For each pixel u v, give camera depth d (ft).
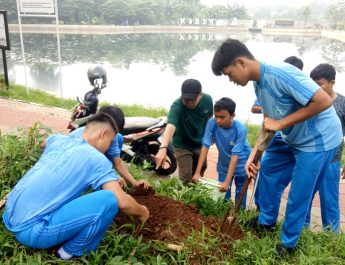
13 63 75.87
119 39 172.96
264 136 10.07
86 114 15.66
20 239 8.04
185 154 14.12
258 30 295.89
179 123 13.75
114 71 70.79
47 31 191.21
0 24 31.27
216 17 313.94
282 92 9.04
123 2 252.21
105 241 9.21
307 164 9.70
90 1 238.07
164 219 10.64
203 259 9.24
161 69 75.92
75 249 8.27
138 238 9.34
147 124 17.08
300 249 10.41
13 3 197.36
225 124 12.37
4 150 11.97
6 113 25.49
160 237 9.89
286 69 8.88
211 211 12.01
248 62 8.88
